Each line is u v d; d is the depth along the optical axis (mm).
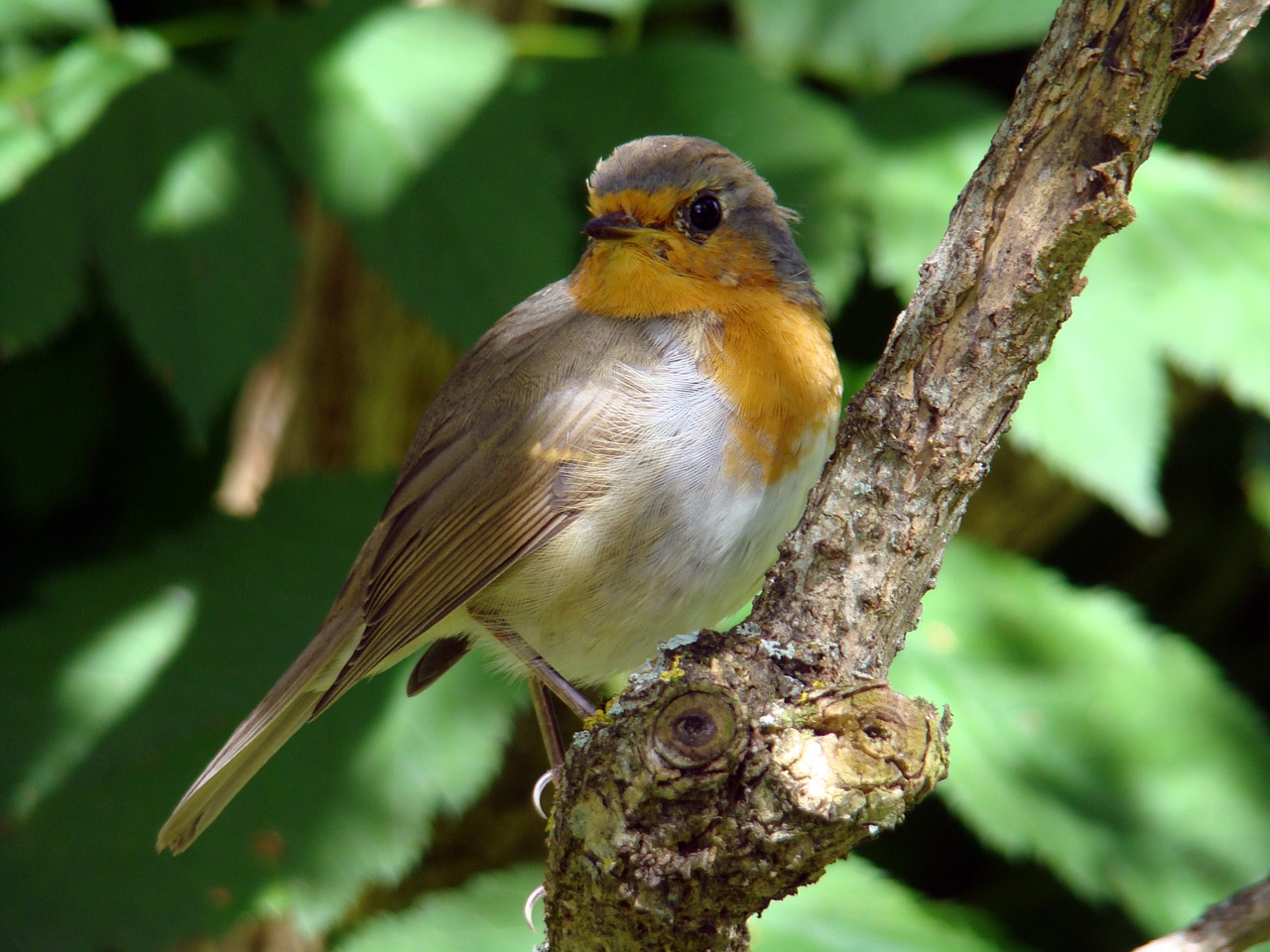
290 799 7125
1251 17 3859
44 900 6879
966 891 9250
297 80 7410
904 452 4410
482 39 7668
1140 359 7465
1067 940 9094
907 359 4391
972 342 4293
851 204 7754
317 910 6906
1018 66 9984
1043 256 4141
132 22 9367
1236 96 9438
